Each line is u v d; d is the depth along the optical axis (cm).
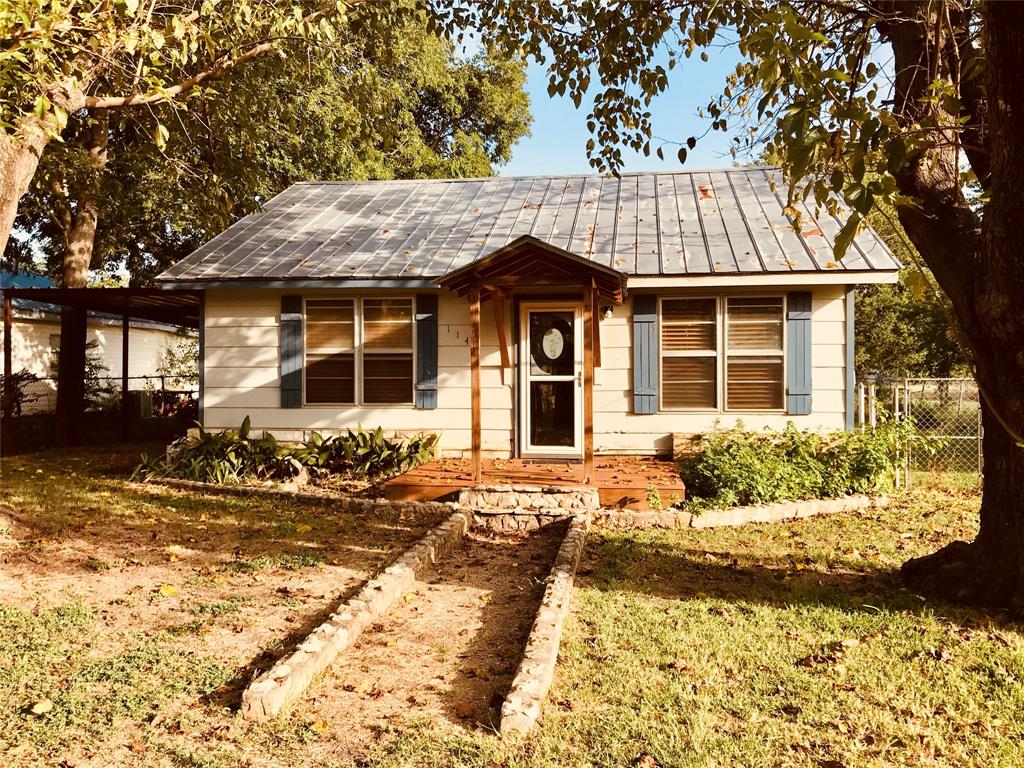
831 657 436
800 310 1027
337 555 689
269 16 755
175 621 509
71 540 728
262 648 462
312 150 1909
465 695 404
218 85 974
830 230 1088
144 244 2330
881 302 1806
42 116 550
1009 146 436
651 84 705
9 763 330
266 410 1145
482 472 968
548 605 504
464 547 754
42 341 2016
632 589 579
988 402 415
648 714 369
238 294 1147
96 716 372
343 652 462
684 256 1040
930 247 523
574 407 1088
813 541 739
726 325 1052
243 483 1025
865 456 954
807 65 360
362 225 1291
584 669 424
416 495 898
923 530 778
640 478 920
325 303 1139
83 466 1271
